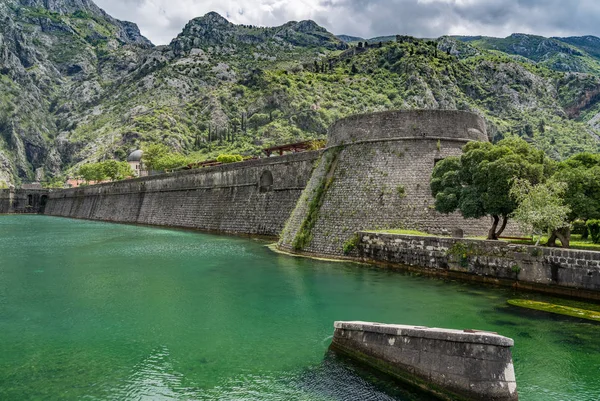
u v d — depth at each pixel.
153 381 14.02
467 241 26.53
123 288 27.27
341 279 27.98
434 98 188.00
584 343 16.72
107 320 20.69
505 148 28.17
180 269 33.34
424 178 34.97
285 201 53.00
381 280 27.42
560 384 13.52
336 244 35.66
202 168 70.44
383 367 13.91
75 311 22.27
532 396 12.77
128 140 193.25
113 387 13.62
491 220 34.41
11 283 28.95
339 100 195.38
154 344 17.42
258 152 160.00
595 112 197.12
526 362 15.14
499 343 11.69
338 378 13.98
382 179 35.94
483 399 11.60
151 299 24.50
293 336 18.12
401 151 36.25
